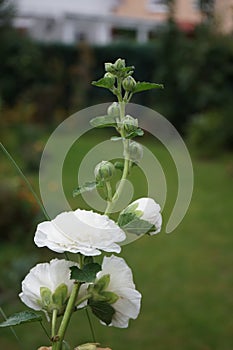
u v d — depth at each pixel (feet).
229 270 22.17
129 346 15.93
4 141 34.83
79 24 82.38
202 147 45.96
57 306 3.35
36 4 82.69
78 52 61.00
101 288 3.36
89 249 3.10
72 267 3.21
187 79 52.95
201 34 54.13
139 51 60.90
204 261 23.17
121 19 82.12
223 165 42.96
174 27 54.75
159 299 19.21
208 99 52.90
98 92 58.75
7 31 56.95
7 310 17.26
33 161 34.63
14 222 23.98
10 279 18.49
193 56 53.26
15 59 56.95
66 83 59.41
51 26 81.76
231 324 17.35
